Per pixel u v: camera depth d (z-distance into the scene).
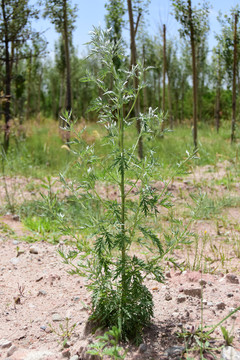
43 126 19.59
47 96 48.62
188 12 11.26
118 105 2.46
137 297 2.50
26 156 10.92
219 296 3.10
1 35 11.35
